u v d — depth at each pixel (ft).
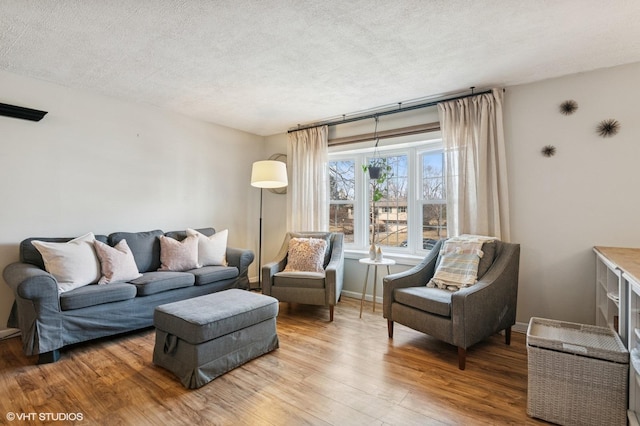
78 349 8.43
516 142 9.87
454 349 8.54
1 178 9.16
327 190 14.02
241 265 12.44
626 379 5.19
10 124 9.30
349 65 8.75
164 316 7.28
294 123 14.48
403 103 11.76
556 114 9.32
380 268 12.77
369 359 7.97
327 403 6.14
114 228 11.39
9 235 9.28
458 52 8.02
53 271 8.38
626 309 5.76
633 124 8.41
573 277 9.09
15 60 8.54
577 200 9.04
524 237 9.74
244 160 15.75
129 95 11.12
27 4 6.17
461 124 10.44
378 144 12.82
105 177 11.17
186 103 11.90
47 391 6.44
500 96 9.92
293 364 7.70
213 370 6.94
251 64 8.72
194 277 10.80
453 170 10.68
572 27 6.88
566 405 5.56
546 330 6.74
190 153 13.60
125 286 9.01
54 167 10.08
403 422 5.61
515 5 6.16
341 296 13.70
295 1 6.07
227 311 7.37
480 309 7.60
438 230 12.08
